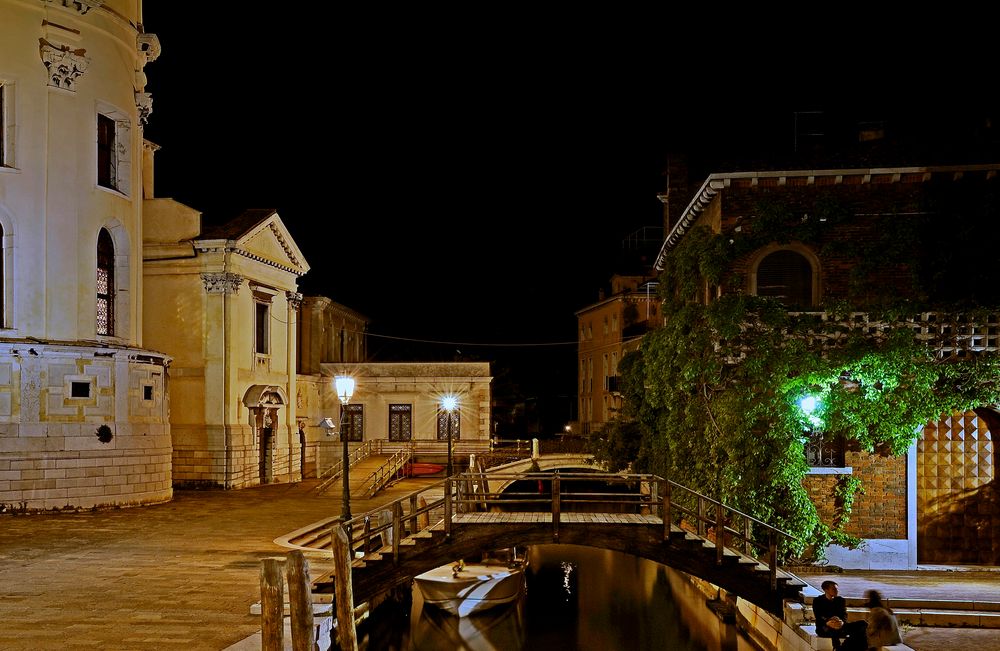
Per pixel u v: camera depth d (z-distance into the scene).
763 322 20.66
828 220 20.97
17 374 25.44
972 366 20.22
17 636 12.59
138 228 29.72
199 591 15.59
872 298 20.86
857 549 20.69
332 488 34.62
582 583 28.28
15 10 25.92
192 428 35.47
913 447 20.88
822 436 20.94
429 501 29.56
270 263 39.41
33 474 25.61
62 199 26.58
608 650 19.30
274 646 10.57
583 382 65.38
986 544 21.25
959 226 20.72
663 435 26.64
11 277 25.78
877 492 20.95
